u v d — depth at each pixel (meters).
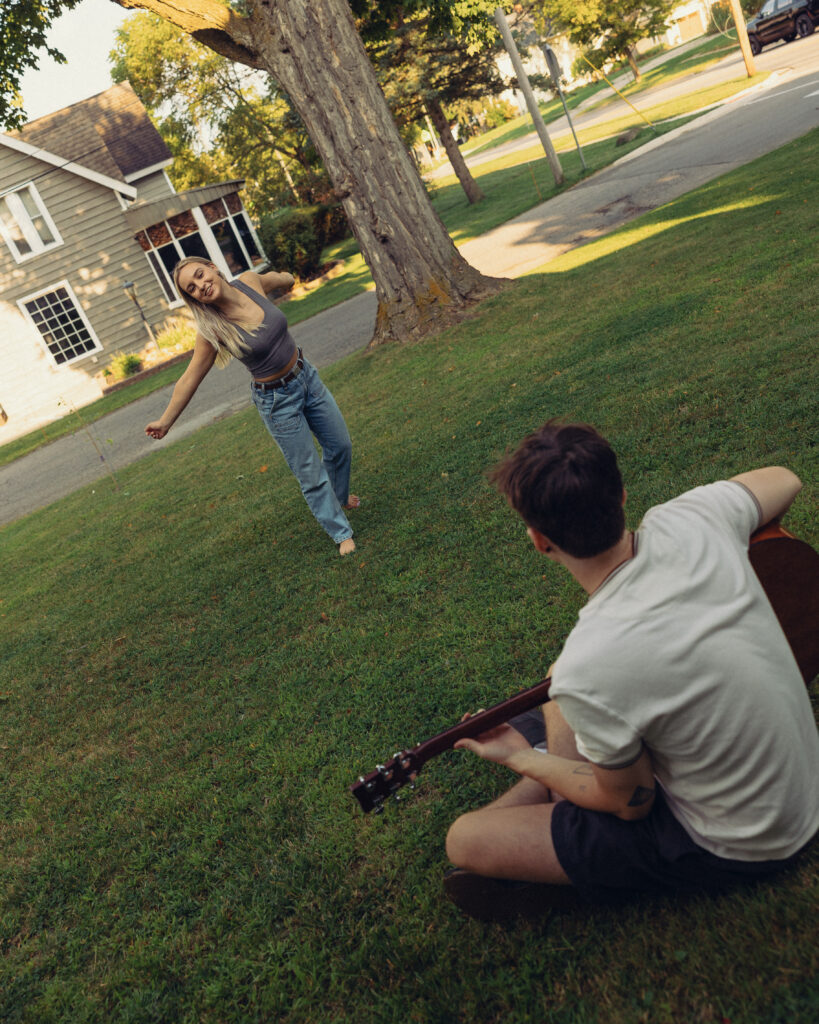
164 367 22.80
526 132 47.56
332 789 2.94
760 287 6.43
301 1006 2.14
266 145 36.41
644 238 10.89
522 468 1.56
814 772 1.64
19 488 14.23
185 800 3.21
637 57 53.50
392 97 23.69
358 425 8.04
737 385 4.77
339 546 5.18
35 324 24.52
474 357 8.69
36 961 2.67
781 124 15.23
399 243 10.50
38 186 23.80
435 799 2.70
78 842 3.20
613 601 1.55
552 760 1.80
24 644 5.89
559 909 2.09
